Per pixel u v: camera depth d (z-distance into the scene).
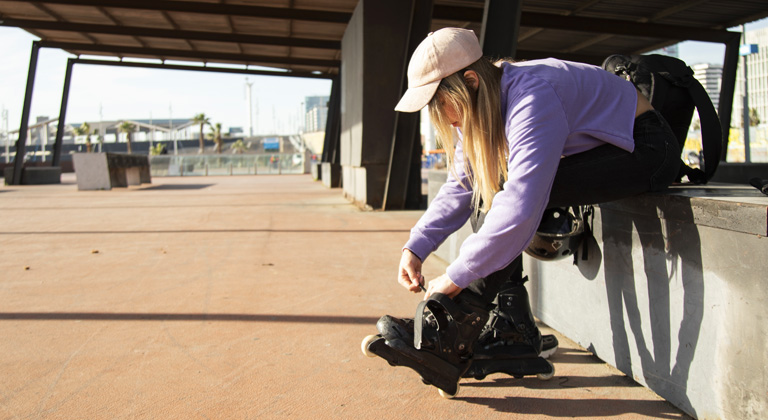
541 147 1.51
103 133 89.62
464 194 1.94
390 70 9.17
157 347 2.62
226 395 2.08
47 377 2.26
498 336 2.08
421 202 9.65
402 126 9.06
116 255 5.19
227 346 2.63
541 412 1.91
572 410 1.92
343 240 6.07
